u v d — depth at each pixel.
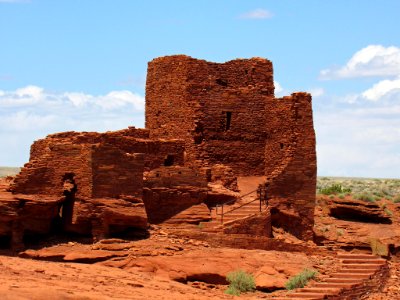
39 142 59.97
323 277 50.84
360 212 72.75
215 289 49.50
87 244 52.78
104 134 59.22
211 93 63.34
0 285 39.62
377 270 51.75
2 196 52.28
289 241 58.19
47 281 43.34
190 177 57.91
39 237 53.62
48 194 53.88
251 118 64.12
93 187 53.12
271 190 60.66
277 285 49.41
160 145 61.09
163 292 45.31
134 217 53.25
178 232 54.22
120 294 42.91
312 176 61.81
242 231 56.56
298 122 62.31
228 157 63.38
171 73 64.12
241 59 65.75
